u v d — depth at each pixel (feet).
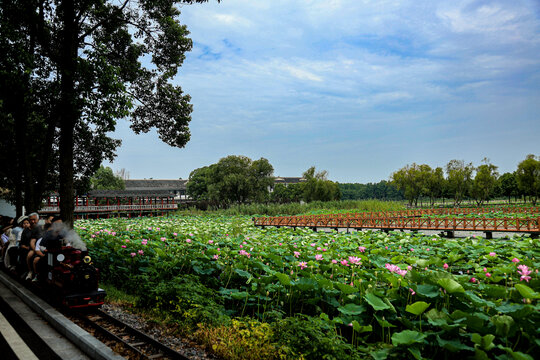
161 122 53.11
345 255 31.24
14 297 26.66
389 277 18.34
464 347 12.93
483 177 200.44
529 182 190.19
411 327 15.21
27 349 16.84
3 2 34.53
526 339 14.01
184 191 311.06
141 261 29.84
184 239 40.14
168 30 47.73
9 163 54.75
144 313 22.72
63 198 35.91
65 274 21.63
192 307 20.93
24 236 28.73
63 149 36.17
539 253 33.35
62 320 19.86
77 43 38.34
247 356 15.80
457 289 14.90
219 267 25.75
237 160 207.10
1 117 47.83
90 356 16.17
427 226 82.48
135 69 48.21
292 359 14.90
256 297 21.08
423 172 215.92
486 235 73.26
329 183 220.02
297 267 24.56
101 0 39.78
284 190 293.64
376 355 13.80
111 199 172.55
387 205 168.96
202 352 16.84
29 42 40.57
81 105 34.17
